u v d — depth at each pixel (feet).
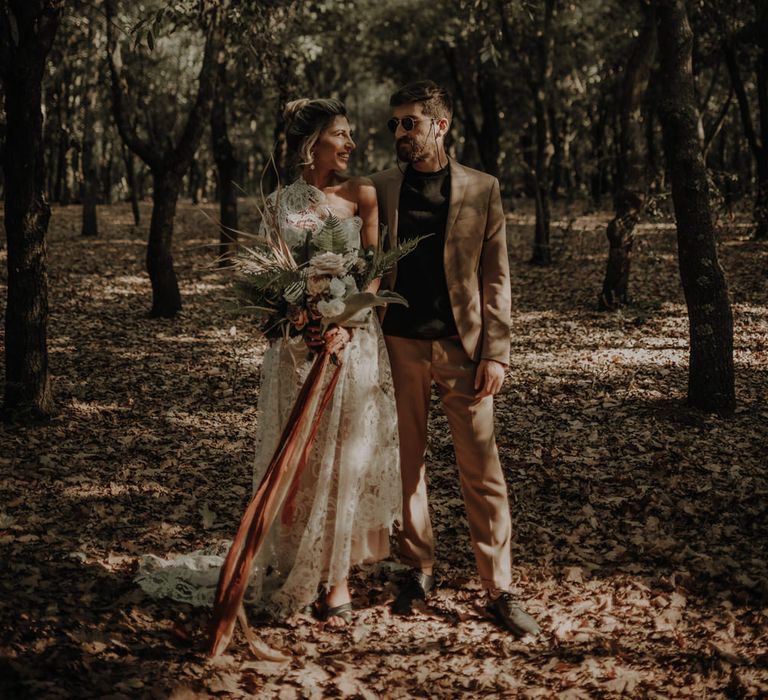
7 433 20.65
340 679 10.06
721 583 12.67
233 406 23.85
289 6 40.70
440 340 11.58
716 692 9.75
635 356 29.43
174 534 14.61
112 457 19.07
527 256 61.67
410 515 12.15
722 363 21.79
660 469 17.78
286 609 11.61
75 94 85.20
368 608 12.04
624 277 39.06
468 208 11.32
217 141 53.36
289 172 11.78
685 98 21.39
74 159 118.42
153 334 35.12
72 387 25.67
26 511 15.53
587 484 16.98
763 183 51.57
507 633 11.37
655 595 12.32
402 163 11.59
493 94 79.71
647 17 37.22
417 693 9.89
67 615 11.11
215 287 48.44
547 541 14.40
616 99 87.25
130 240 71.46
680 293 42.32
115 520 15.14
